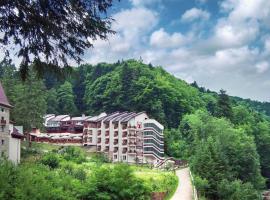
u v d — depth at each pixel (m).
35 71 13.32
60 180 28.81
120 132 118.75
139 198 33.62
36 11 12.38
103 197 30.09
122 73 156.62
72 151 84.38
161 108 145.12
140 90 150.38
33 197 19.61
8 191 18.20
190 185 63.12
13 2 12.14
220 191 63.19
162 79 174.38
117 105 150.75
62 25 12.83
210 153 68.31
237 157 85.62
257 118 155.12
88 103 161.75
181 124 141.62
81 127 132.38
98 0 12.70
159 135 118.00
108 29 13.07
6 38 12.68
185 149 124.06
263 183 87.94
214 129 97.31
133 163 109.44
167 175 64.75
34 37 12.86
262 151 122.38
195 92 197.62
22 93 87.00
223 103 130.50
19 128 77.19
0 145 62.75
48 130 137.62
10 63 13.05
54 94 154.00
